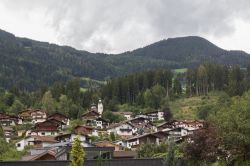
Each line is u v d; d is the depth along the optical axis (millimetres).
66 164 47125
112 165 49375
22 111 184000
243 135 45469
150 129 163625
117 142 124312
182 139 93188
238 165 47219
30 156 74312
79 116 185750
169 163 44344
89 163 47906
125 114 194250
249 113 47875
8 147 105188
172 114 187125
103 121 175625
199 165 48344
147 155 80000
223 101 172500
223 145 47594
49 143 111812
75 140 39594
